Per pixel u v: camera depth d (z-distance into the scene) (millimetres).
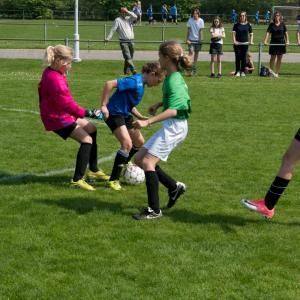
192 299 5039
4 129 12250
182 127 6930
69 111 7977
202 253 6008
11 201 7543
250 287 5289
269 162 9922
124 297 5055
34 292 5121
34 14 68125
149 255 5934
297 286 5324
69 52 7926
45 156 10055
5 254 5887
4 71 22766
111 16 68188
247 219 7082
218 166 9602
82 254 5930
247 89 18875
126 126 8336
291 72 23969
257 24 63531
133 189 8281
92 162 8664
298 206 7625
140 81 7930
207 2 73250
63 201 7590
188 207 7480
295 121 13828
